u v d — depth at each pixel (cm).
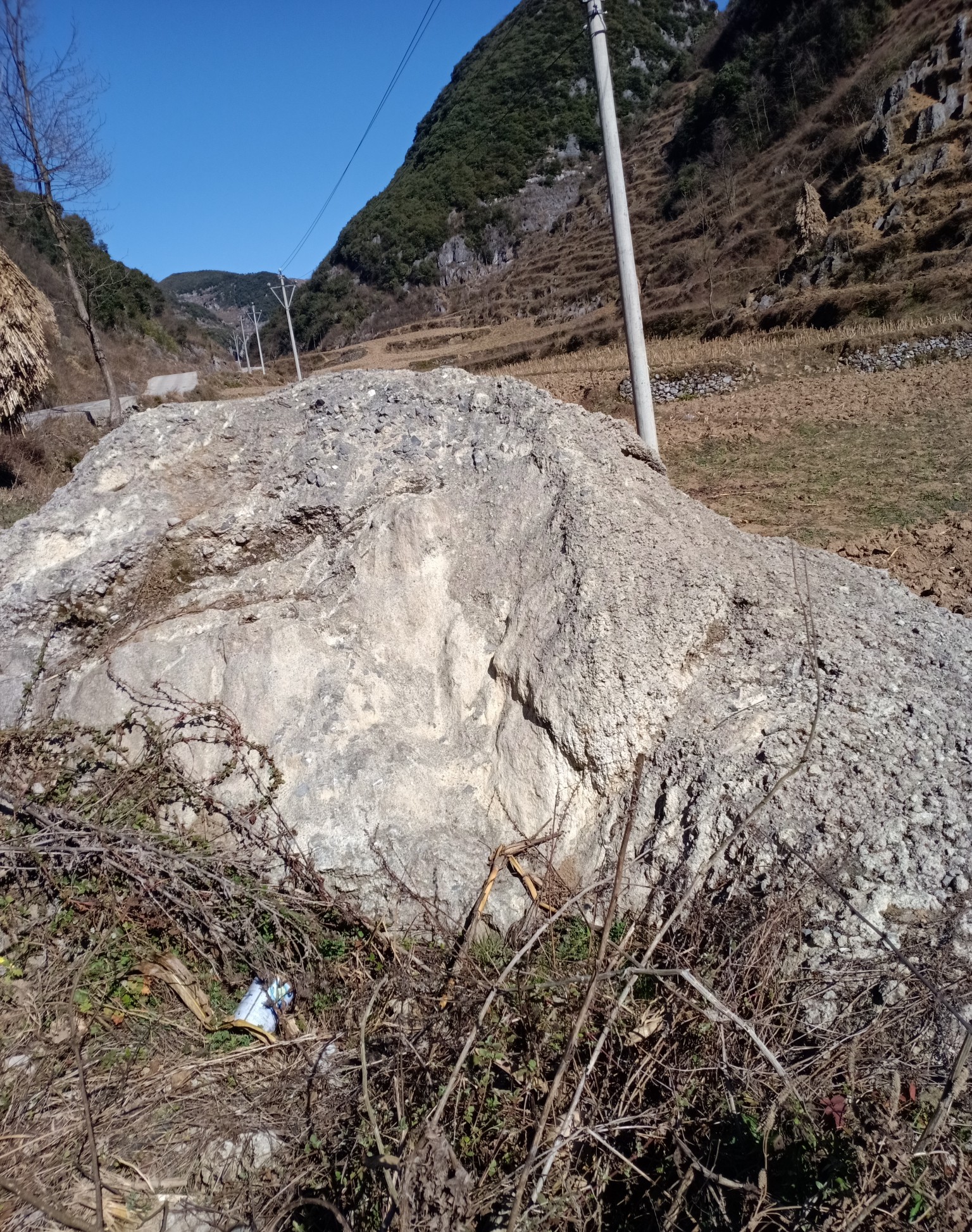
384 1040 350
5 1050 370
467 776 457
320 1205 290
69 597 516
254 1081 360
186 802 459
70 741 488
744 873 358
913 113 3556
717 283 3872
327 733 461
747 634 455
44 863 429
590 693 422
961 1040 298
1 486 1388
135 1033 381
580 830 422
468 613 491
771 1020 312
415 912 406
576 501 480
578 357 3381
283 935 399
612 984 333
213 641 502
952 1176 261
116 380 3288
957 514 1021
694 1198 273
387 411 554
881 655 456
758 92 5238
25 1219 306
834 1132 271
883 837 356
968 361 1991
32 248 3628
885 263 2925
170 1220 310
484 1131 307
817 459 1380
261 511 544
